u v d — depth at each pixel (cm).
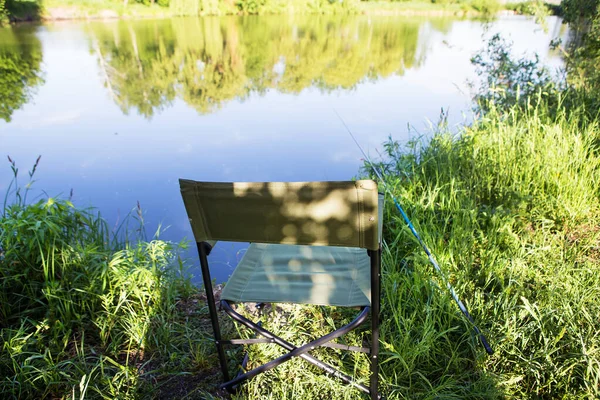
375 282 128
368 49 1202
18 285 212
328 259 163
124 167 447
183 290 230
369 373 166
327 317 194
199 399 162
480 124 415
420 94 707
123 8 1975
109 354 185
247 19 1984
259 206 122
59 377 169
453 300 192
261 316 200
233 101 733
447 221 254
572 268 208
